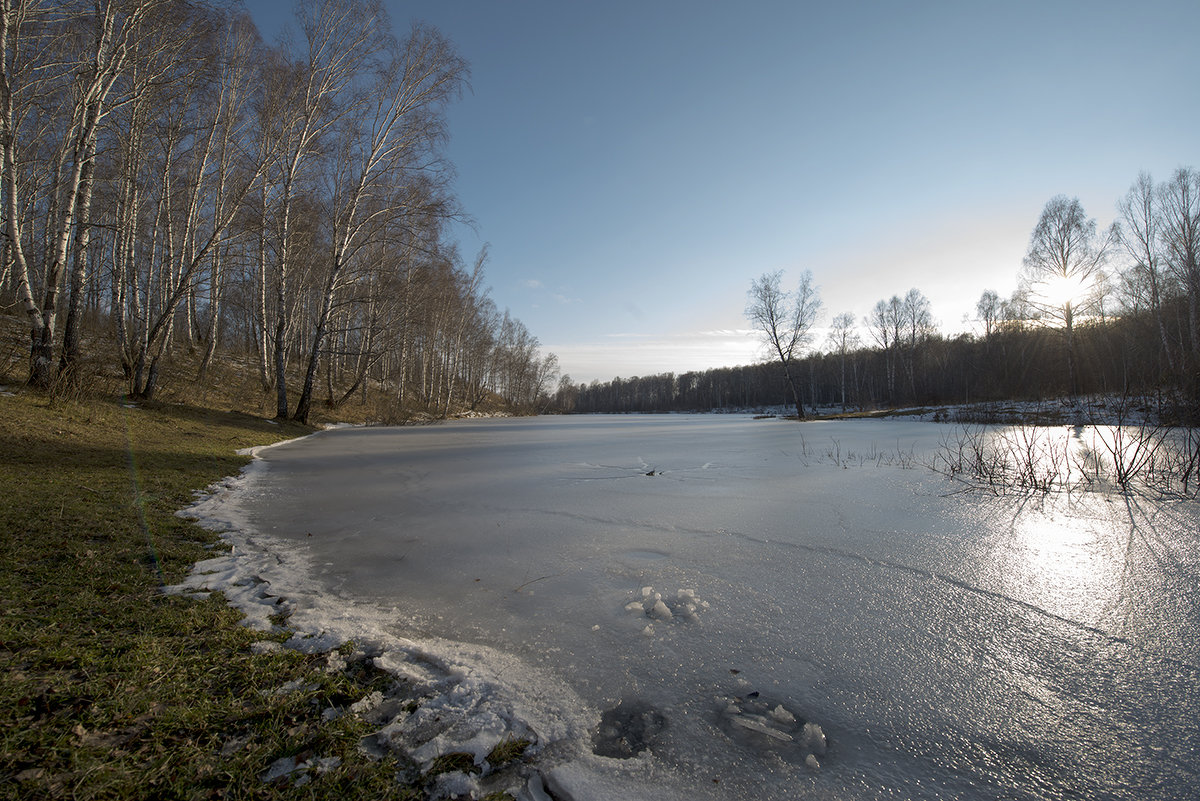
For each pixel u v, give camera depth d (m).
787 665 2.50
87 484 5.32
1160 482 7.19
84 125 9.37
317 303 28.56
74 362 9.21
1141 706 2.15
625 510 5.73
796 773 1.77
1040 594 3.33
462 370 41.72
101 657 2.21
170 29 10.27
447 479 7.80
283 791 1.57
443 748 1.81
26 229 16.89
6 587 2.80
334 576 3.65
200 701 1.98
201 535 4.26
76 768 1.58
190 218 16.36
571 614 3.06
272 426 14.01
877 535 4.71
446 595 3.34
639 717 2.08
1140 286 24.56
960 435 14.80
